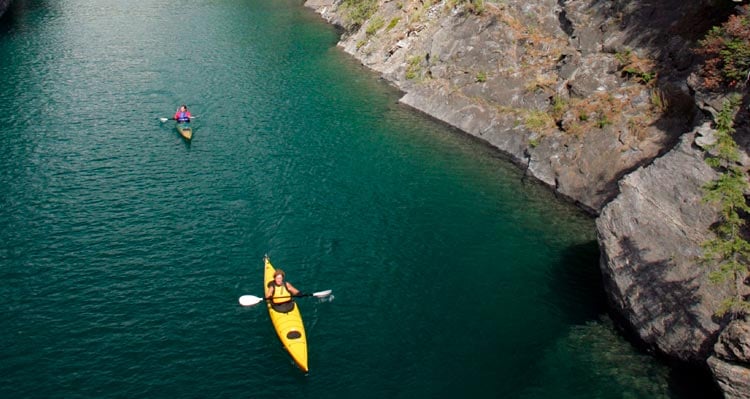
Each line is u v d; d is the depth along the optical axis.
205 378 18.91
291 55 52.84
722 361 16.52
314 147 34.81
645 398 18.30
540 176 31.08
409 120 38.84
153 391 18.34
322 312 21.91
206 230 26.39
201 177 30.94
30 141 34.34
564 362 19.78
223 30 61.38
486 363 19.81
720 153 18.70
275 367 19.48
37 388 18.25
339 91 44.03
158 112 39.19
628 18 32.38
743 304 16.92
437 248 25.75
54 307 21.55
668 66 29.36
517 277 24.05
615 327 21.22
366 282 23.53
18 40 55.09
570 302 22.64
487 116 36.16
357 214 28.08
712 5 28.58
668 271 18.88
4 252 24.41
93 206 27.92
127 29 60.69
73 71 46.75
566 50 34.84
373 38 51.88
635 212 19.97
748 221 18.09
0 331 20.34
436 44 42.53
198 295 22.45
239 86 44.66
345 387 18.80
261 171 31.80
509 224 27.53
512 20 38.50
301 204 28.72
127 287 22.70
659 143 27.53
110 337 20.31
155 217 27.22
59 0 74.38
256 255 24.89
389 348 20.38
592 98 31.27
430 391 18.70
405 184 30.89
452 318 21.81
